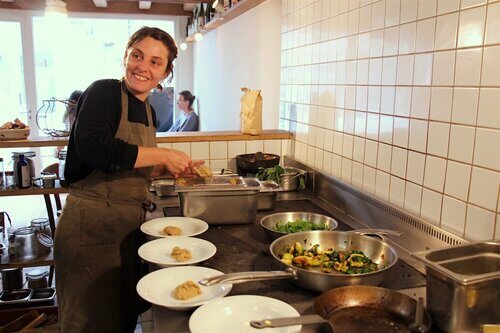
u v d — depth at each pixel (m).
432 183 1.43
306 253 1.37
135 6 6.10
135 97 1.69
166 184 2.21
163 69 1.64
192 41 6.42
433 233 1.40
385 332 0.98
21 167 2.61
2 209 4.94
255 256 1.46
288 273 1.15
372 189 1.79
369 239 1.41
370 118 1.78
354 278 1.12
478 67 1.23
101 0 5.52
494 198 1.20
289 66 2.68
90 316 1.72
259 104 2.61
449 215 1.36
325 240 1.46
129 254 1.72
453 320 0.95
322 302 1.04
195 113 6.01
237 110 4.15
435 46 1.39
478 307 0.94
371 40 1.75
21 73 5.96
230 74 4.42
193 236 1.58
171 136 2.52
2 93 5.95
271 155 2.52
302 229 1.66
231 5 3.47
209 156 2.58
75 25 6.25
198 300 1.10
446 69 1.35
